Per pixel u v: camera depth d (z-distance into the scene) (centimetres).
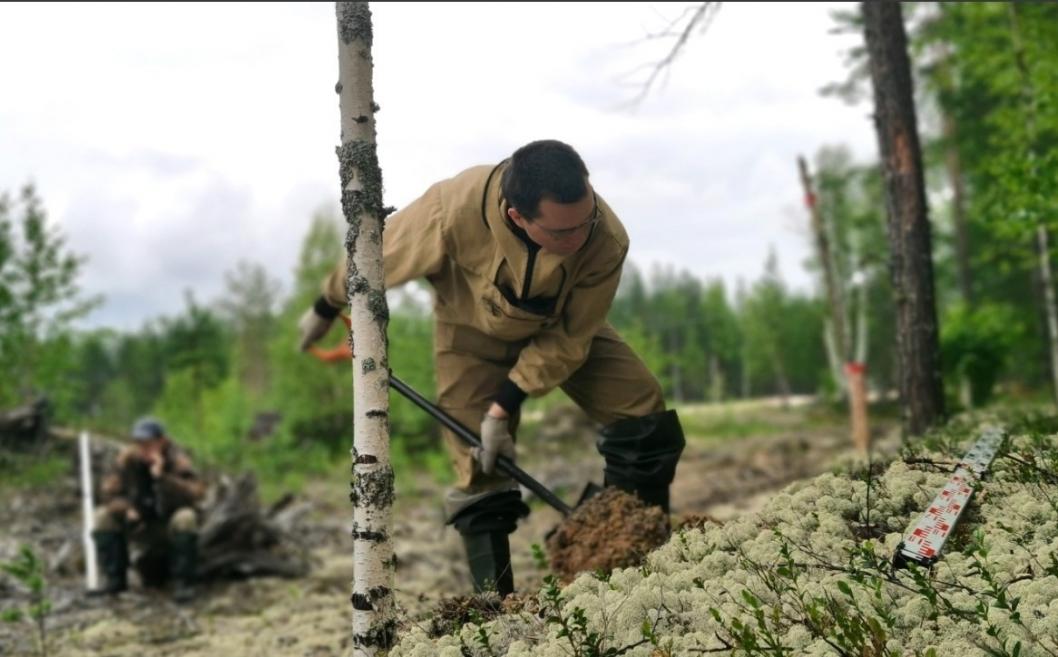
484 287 349
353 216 291
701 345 7338
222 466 1474
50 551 833
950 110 1661
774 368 5588
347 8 295
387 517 288
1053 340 1452
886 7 644
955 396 1773
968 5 1045
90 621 614
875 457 414
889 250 656
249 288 4272
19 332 1328
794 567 277
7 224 1330
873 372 3450
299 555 805
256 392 2862
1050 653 217
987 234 2542
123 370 5978
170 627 595
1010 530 279
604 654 246
